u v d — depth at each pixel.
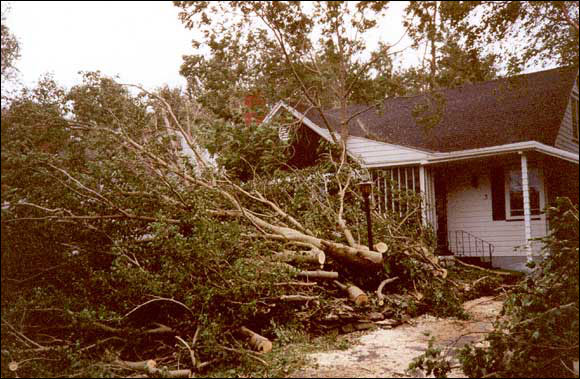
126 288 6.43
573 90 15.55
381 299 7.99
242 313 6.46
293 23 13.48
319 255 7.86
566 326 5.02
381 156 14.51
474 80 11.03
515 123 14.38
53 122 7.53
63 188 7.03
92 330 6.05
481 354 4.95
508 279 11.12
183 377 5.51
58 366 5.55
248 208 9.88
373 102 15.97
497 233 14.26
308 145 16.20
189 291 6.30
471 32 9.66
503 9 9.14
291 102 15.70
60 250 6.86
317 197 10.03
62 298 6.15
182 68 13.97
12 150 6.84
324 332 7.21
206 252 6.37
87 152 8.49
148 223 7.57
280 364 5.66
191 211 7.56
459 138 14.70
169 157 9.04
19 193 6.76
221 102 14.02
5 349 5.49
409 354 6.04
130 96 8.99
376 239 9.06
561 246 5.53
